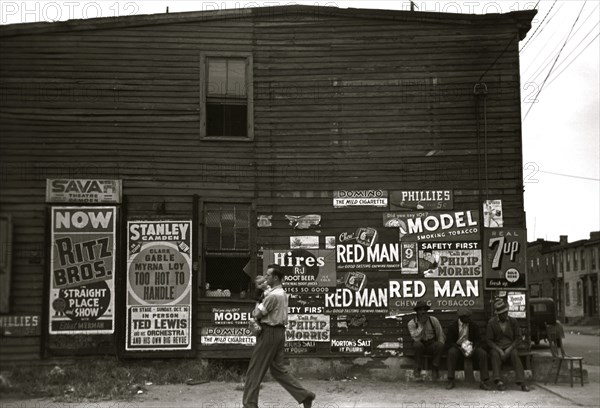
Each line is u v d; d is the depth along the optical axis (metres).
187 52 13.34
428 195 13.10
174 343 12.61
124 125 13.09
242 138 13.21
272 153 13.22
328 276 12.92
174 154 13.09
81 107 13.09
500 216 13.02
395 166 13.20
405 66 13.42
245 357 12.66
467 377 12.17
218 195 13.05
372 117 13.31
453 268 12.91
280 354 9.19
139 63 13.26
